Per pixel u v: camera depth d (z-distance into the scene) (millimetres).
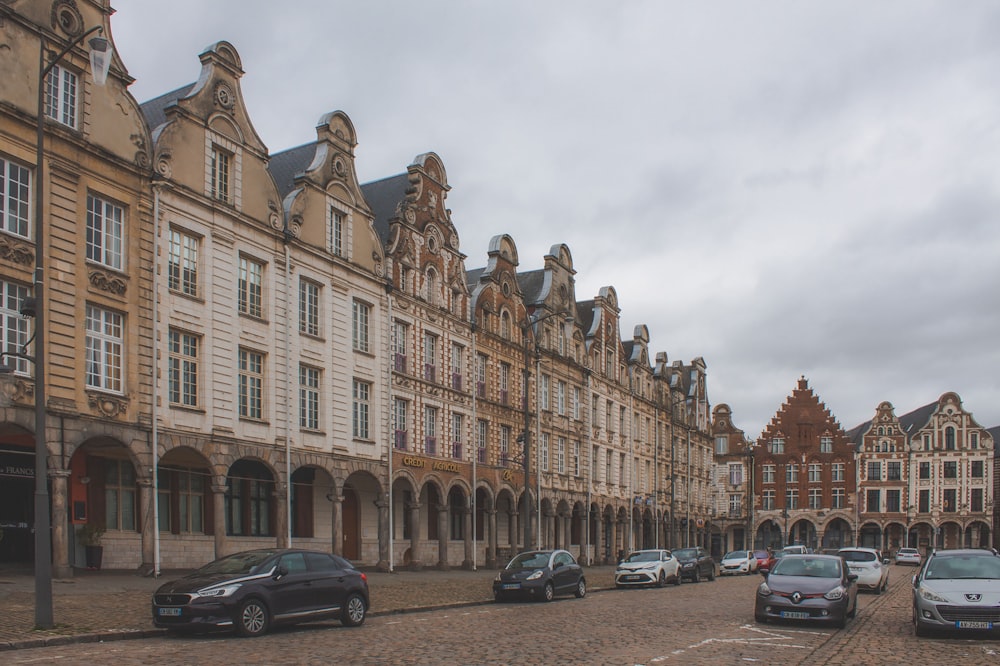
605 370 66062
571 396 59875
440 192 46094
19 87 25781
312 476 39531
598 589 37438
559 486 57375
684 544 82500
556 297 58938
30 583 24469
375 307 40500
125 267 28688
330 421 37188
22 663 14422
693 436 87688
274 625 19234
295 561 20016
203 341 31344
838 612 22000
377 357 40344
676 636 19781
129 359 28469
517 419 52219
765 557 59906
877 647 18438
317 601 20062
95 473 30578
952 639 19875
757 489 106188
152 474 28734
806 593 22297
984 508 98125
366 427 39719
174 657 15344
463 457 46688
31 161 25906
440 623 22172
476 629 20781
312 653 16188
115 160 28375
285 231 35406
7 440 28141
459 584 35000
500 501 53406
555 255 59375
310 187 37188
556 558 31938
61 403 25938
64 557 25703
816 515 103625
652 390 76812
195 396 31125
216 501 31375
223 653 15961
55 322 26016
